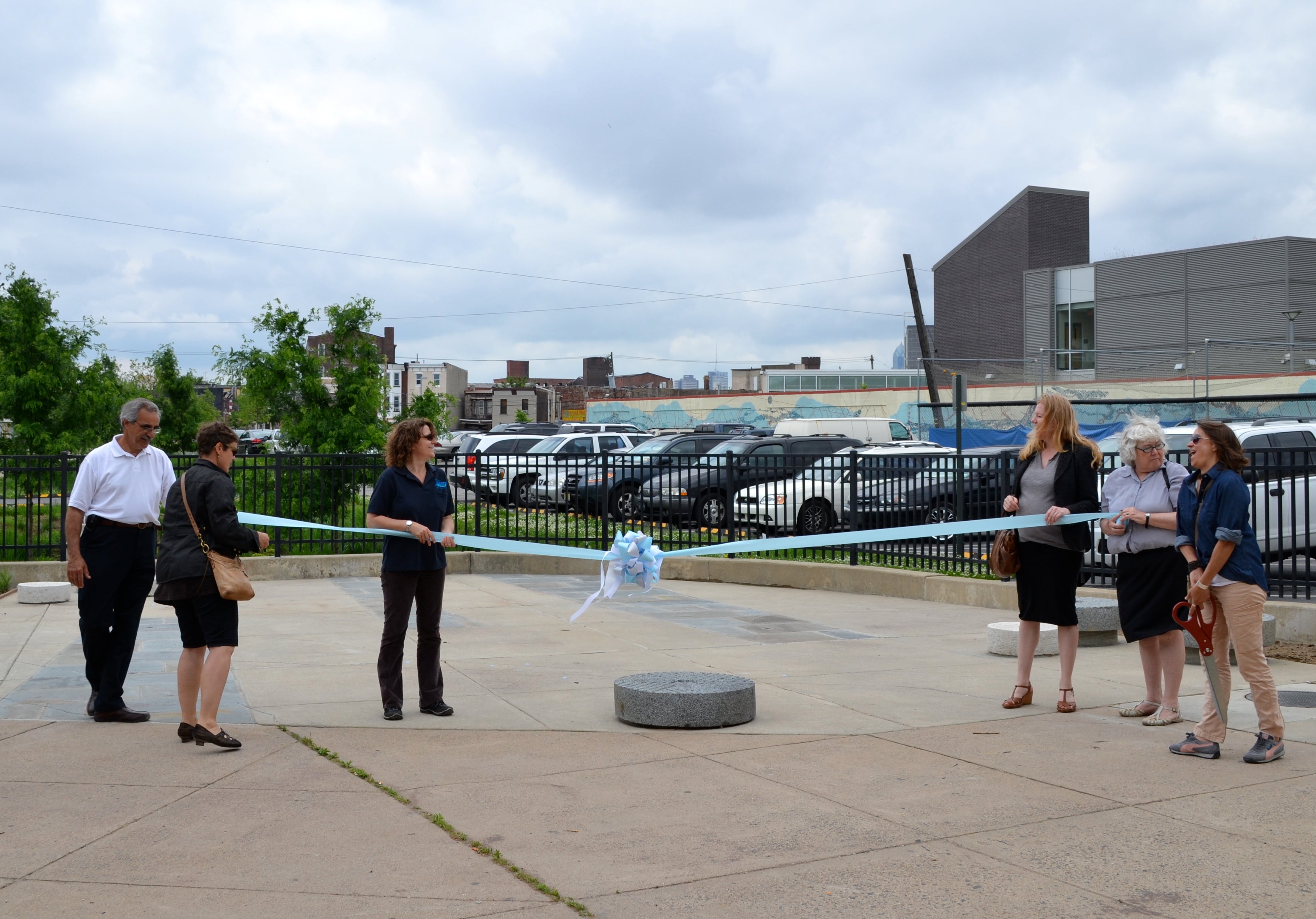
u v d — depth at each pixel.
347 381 18.48
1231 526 5.73
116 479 6.77
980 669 8.59
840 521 14.73
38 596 11.98
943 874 4.29
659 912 3.94
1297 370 46.72
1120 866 4.36
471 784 5.48
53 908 3.96
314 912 3.93
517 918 3.88
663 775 5.65
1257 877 4.24
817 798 5.26
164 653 9.09
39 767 5.77
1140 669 8.48
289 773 5.66
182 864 4.40
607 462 15.52
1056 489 6.87
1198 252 50.88
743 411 55.38
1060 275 56.19
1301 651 9.06
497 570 15.14
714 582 14.52
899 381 66.25
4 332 19.69
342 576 14.77
